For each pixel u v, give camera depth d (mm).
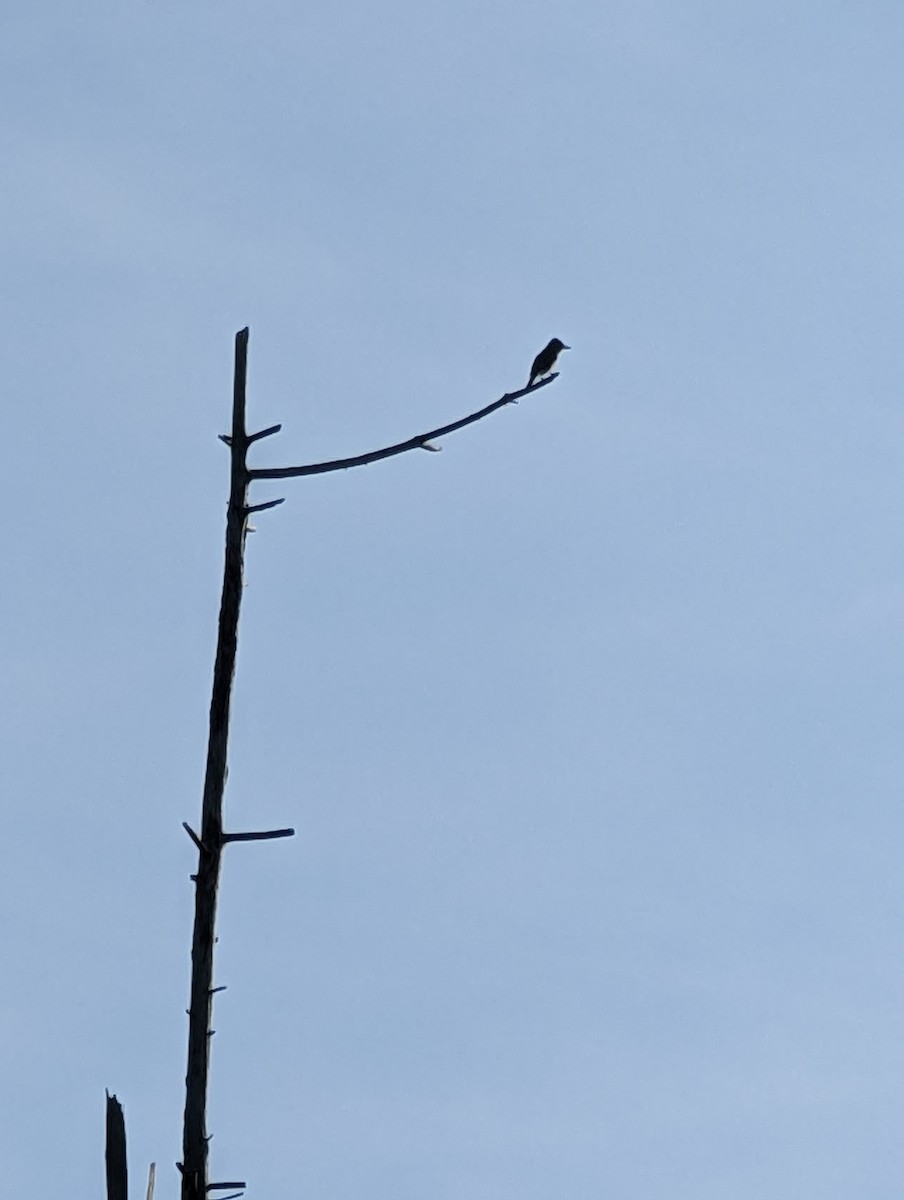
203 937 23203
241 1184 22766
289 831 23453
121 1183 22625
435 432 23656
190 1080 22938
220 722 23656
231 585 23906
